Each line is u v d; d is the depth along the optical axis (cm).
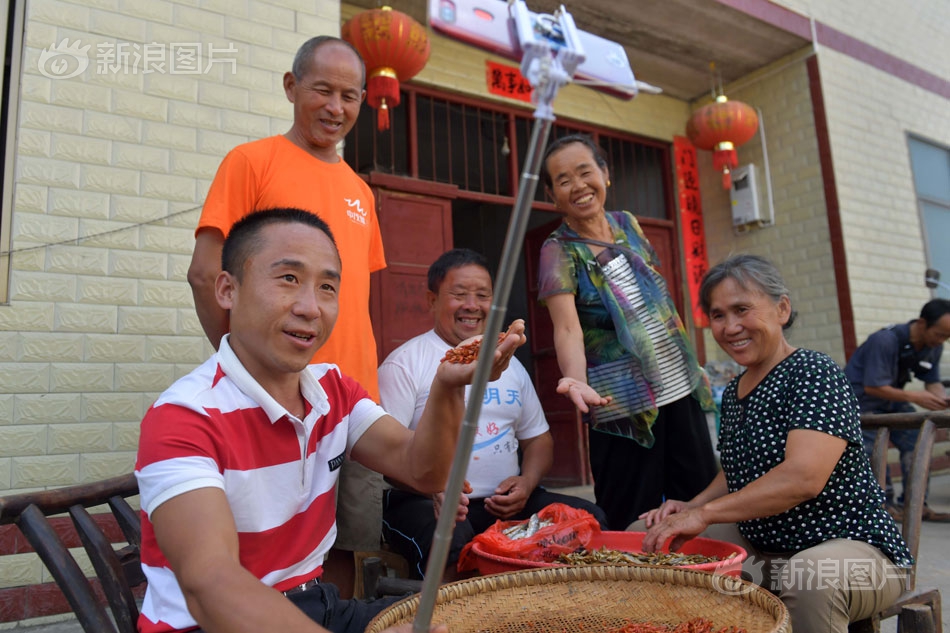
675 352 244
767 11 546
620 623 130
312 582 138
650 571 135
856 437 169
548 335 579
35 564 279
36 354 287
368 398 154
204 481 106
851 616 159
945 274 657
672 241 627
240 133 341
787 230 597
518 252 70
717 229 633
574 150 242
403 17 393
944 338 431
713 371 566
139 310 309
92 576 288
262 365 128
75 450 290
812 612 157
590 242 244
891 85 646
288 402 133
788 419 176
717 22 538
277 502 127
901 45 670
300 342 124
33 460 282
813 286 579
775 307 188
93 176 305
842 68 603
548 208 544
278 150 210
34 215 292
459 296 241
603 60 80
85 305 298
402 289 464
